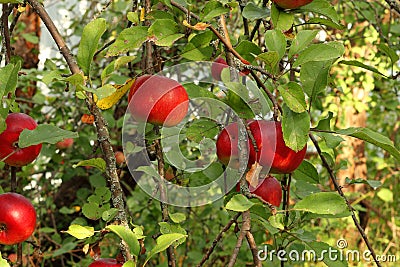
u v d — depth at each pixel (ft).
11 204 3.84
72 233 3.26
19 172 7.11
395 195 10.89
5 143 3.91
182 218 3.92
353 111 9.25
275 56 3.60
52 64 5.86
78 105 7.32
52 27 3.67
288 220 4.25
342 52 3.79
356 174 9.61
